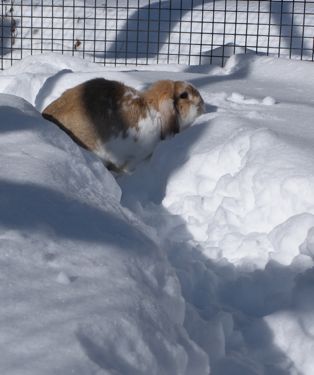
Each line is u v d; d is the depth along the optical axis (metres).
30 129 4.42
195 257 4.47
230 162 5.31
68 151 4.37
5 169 3.74
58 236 3.19
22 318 2.55
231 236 4.55
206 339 3.36
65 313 2.61
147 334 2.69
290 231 4.27
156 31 11.22
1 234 3.07
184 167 5.48
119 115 5.90
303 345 3.40
